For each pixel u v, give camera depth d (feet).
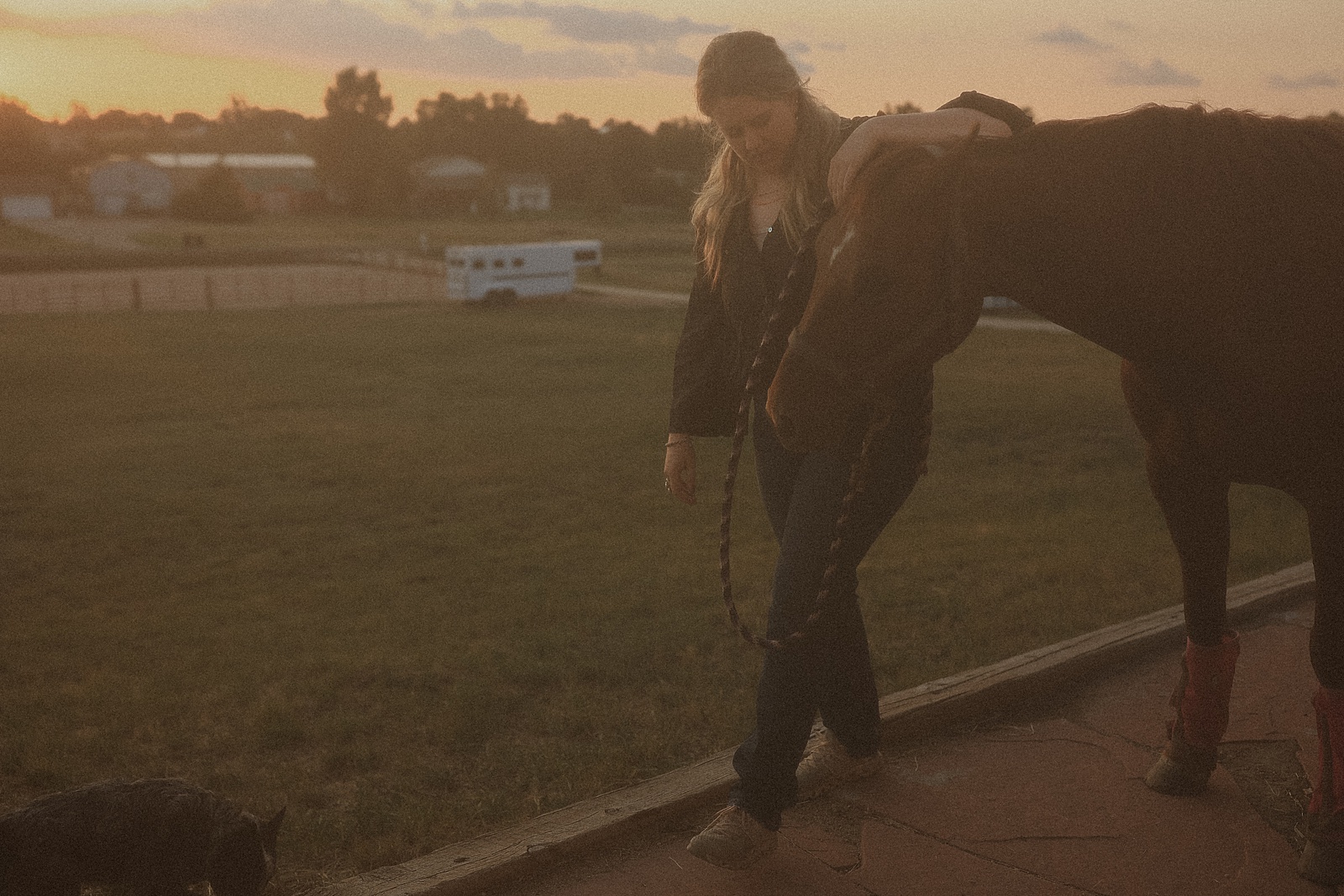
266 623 23.31
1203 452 7.89
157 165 393.91
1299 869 8.40
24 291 153.89
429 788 12.19
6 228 307.78
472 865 8.36
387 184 404.36
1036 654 12.50
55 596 27.55
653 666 16.79
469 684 16.07
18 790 13.10
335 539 34.09
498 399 68.13
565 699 15.46
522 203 435.94
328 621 23.38
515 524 35.55
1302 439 7.13
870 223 6.78
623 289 164.76
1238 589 14.84
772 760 8.37
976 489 38.81
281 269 209.77
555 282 142.82
